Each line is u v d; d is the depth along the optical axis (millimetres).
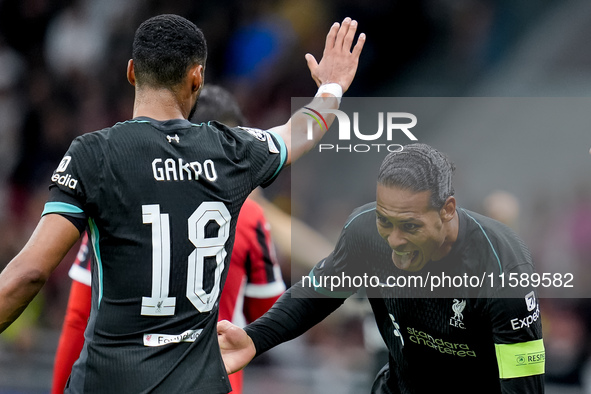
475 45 34406
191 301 8711
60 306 25125
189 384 8516
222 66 35438
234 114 13023
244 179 9188
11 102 36094
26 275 7996
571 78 32219
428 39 34594
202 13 36031
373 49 34625
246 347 10156
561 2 34375
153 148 8648
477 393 10227
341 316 21594
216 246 8875
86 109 35625
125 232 8438
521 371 9203
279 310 10523
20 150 35094
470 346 9758
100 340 8469
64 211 8250
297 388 19797
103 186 8359
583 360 19891
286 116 34125
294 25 35125
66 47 36500
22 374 21547
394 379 11000
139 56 9016
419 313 9852
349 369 20344
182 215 8625
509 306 9156
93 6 36969
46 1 37281
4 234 28375
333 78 10852
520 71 32781
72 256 25875
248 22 35531
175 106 9109
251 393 19578
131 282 8453
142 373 8359
